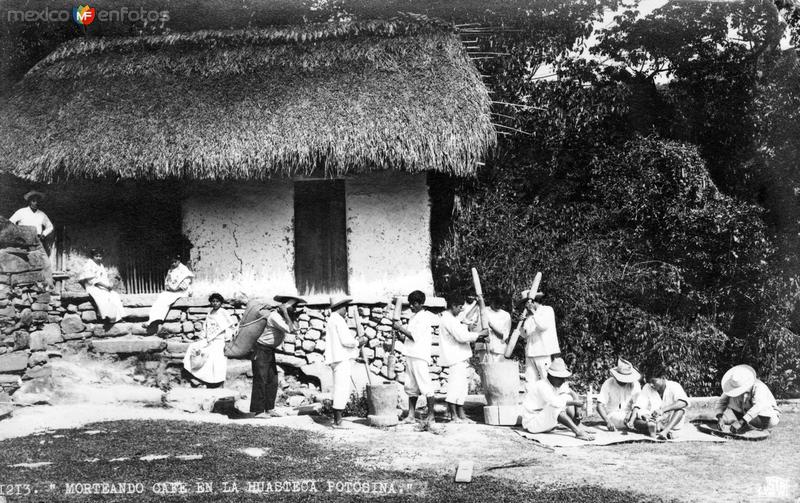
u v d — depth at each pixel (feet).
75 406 35.47
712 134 53.06
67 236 46.14
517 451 30.68
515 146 52.16
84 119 45.44
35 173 43.65
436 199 49.98
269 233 45.73
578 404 34.32
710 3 53.67
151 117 45.01
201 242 45.68
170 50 49.24
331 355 34.55
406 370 35.60
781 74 51.78
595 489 25.23
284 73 46.85
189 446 28.68
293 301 36.60
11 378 35.47
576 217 49.34
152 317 42.75
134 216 46.39
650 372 46.01
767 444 32.76
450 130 43.52
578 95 52.44
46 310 39.81
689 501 24.20
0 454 26.86
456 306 36.45
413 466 28.09
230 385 41.68
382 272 45.65
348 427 34.04
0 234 36.55
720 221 46.96
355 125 43.52
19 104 47.16
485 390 36.11
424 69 46.55
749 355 47.47
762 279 47.60
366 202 46.01
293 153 43.01
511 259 47.03
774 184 50.83
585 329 46.32
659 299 47.52
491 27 54.90
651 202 48.32
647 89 54.08
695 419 38.09
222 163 42.98
